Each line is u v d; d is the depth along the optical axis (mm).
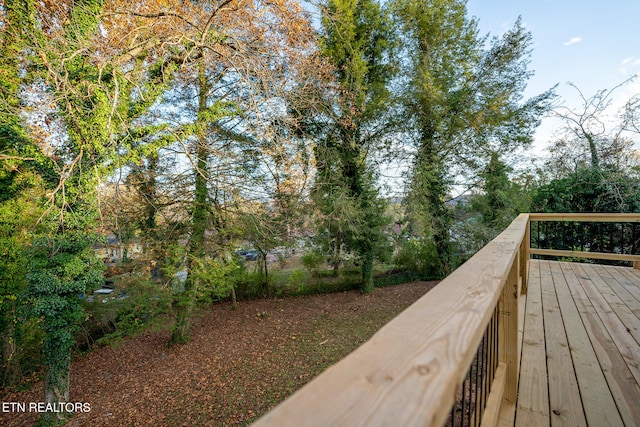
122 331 8125
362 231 11203
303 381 6605
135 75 6254
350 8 10086
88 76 5746
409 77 10883
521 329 2334
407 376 385
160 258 8680
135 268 8242
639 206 6188
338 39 9938
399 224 11883
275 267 12633
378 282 13164
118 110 6242
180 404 6055
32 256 5777
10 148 5934
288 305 11617
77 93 5281
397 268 14023
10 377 7625
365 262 12227
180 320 8781
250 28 6523
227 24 6414
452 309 614
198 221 8734
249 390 6383
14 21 5520
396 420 313
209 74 8625
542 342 2113
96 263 6316
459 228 11938
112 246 7828
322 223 10969
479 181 11461
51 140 5832
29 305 5996
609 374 1708
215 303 12062
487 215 11492
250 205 9062
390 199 11664
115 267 8375
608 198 6660
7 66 5547
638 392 1550
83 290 6090
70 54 5418
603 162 7387
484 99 10672
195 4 7027
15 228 7488
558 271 4102
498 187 11086
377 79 11250
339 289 12922
